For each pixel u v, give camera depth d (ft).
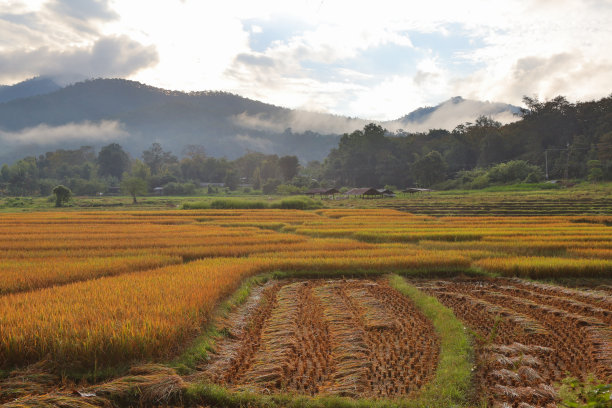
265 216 165.37
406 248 83.87
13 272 54.39
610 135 331.77
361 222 133.80
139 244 85.30
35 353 28.50
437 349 34.55
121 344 29.01
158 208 268.41
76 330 29.84
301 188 414.21
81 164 616.39
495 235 98.63
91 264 60.80
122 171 592.19
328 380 28.84
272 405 24.97
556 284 60.80
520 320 41.39
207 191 478.18
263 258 69.77
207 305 39.42
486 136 442.09
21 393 24.86
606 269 63.21
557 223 130.62
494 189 341.00
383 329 39.34
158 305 36.81
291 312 44.34
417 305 47.42
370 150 488.02
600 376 28.99
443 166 417.69
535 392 26.12
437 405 24.50
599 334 37.52
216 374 29.53
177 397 25.79
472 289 57.47
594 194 248.32
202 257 76.38
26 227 122.42
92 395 24.71
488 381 28.40
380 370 30.22
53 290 43.98
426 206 224.53
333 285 57.88
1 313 33.63
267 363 31.04
